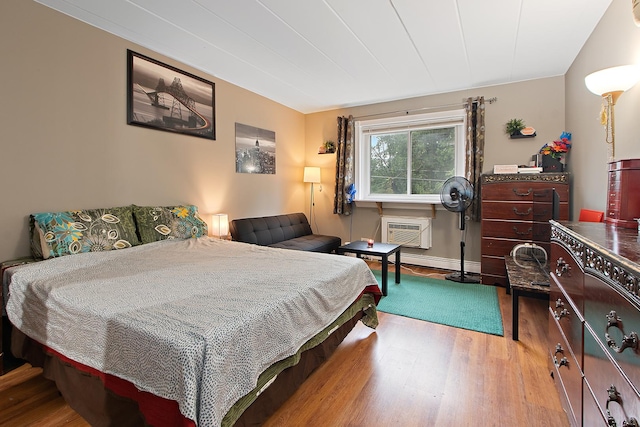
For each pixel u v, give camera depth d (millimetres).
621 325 819
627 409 777
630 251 897
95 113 2500
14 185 2100
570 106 3219
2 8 2010
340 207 4758
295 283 1679
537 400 1596
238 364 1154
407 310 2799
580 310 1201
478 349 2121
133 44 2734
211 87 3492
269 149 4422
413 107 4297
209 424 976
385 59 3057
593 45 2475
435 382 1765
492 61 3102
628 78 1659
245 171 4012
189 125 3250
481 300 3033
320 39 2658
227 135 3730
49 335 1499
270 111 4426
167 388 1020
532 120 3602
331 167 4953
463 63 3150
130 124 2734
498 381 1763
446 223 4195
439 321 2572
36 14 2160
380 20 2357
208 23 2412
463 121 4020
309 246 3793
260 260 2211
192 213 3086
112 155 2621
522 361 1964
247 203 4062
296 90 4023
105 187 2584
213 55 2990
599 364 994
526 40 2660
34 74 2164
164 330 1105
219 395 1041
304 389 1713
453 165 4172
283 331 1404
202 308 1301
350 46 2785
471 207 3859
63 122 2320
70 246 2139
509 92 3707
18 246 2123
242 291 1527
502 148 3762
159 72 2949
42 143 2219
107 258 2160
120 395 1165
